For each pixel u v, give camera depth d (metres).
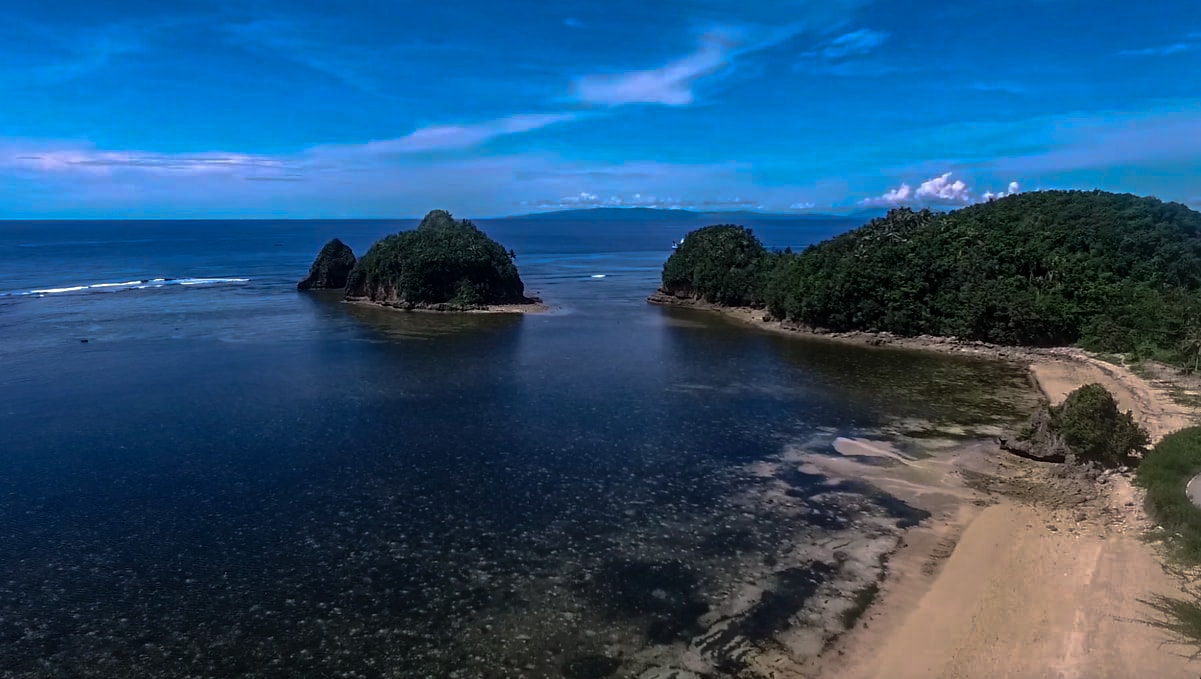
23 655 24.20
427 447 45.00
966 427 49.41
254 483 38.91
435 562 30.34
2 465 41.44
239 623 26.02
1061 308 81.94
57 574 29.33
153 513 35.06
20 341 82.06
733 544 31.81
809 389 61.28
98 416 51.38
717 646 24.44
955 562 29.66
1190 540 28.75
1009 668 22.31
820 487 38.31
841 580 28.58
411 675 23.17
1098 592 26.12
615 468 41.34
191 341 83.75
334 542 32.09
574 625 25.80
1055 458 41.03
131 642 24.92
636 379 65.06
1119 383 62.00
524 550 31.38
